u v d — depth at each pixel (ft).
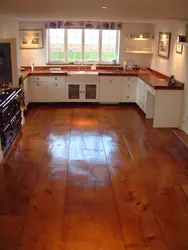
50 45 26.94
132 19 19.93
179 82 20.22
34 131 19.25
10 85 18.83
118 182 12.90
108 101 26.71
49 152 15.92
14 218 10.29
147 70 27.61
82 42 27.04
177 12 13.42
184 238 9.45
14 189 12.16
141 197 11.78
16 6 11.94
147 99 22.35
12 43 20.31
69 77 25.63
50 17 19.17
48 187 12.36
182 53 19.72
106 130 19.80
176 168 14.38
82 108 25.32
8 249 8.84
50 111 24.11
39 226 9.89
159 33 24.67
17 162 14.64
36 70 26.50
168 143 17.66
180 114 20.22
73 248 8.90
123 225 10.03
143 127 20.61
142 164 14.73
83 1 9.72
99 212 10.72
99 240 9.27
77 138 18.15
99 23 26.22
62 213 10.61
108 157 15.47
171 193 12.12
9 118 16.16
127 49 27.20
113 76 25.93
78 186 12.48
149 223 10.17
